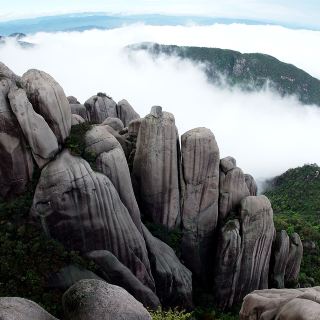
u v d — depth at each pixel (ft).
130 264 89.20
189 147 104.42
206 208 108.27
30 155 83.71
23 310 30.25
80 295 31.99
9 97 81.71
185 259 110.22
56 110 85.35
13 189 84.23
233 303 110.73
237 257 106.93
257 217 107.96
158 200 104.88
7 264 77.00
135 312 31.65
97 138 89.56
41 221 82.64
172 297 98.78
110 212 85.51
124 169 90.63
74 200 82.69
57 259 80.38
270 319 50.39
